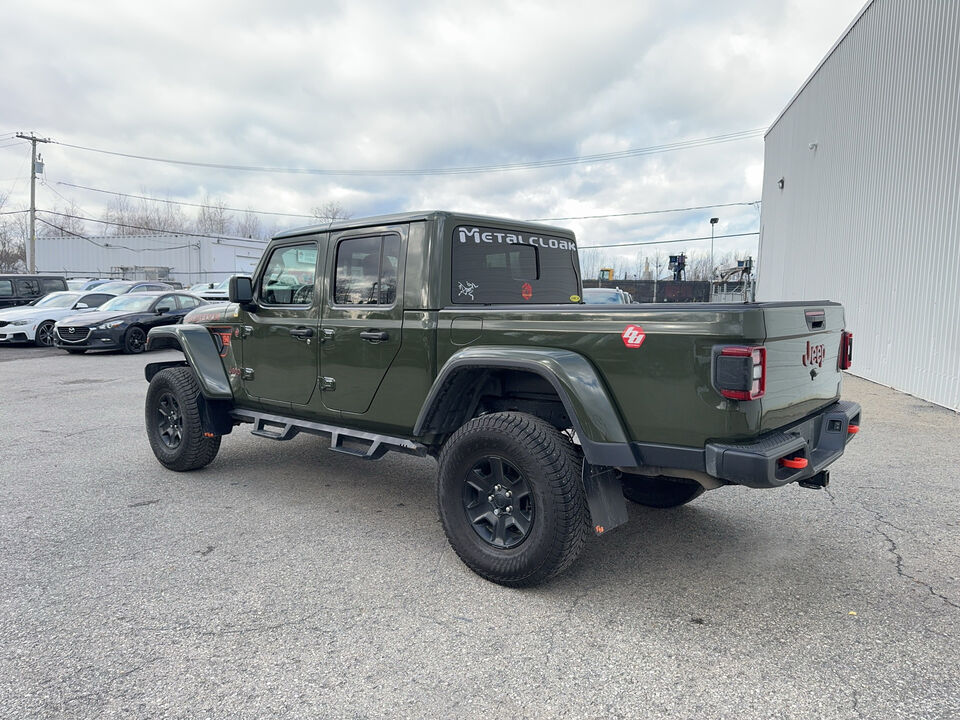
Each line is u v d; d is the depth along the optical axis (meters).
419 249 3.85
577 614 3.11
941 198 8.62
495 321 3.53
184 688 2.52
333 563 3.70
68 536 4.09
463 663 2.69
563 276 4.87
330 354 4.33
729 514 4.48
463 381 3.67
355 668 2.65
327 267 4.36
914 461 5.77
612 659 2.72
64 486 5.12
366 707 2.40
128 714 2.36
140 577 3.50
